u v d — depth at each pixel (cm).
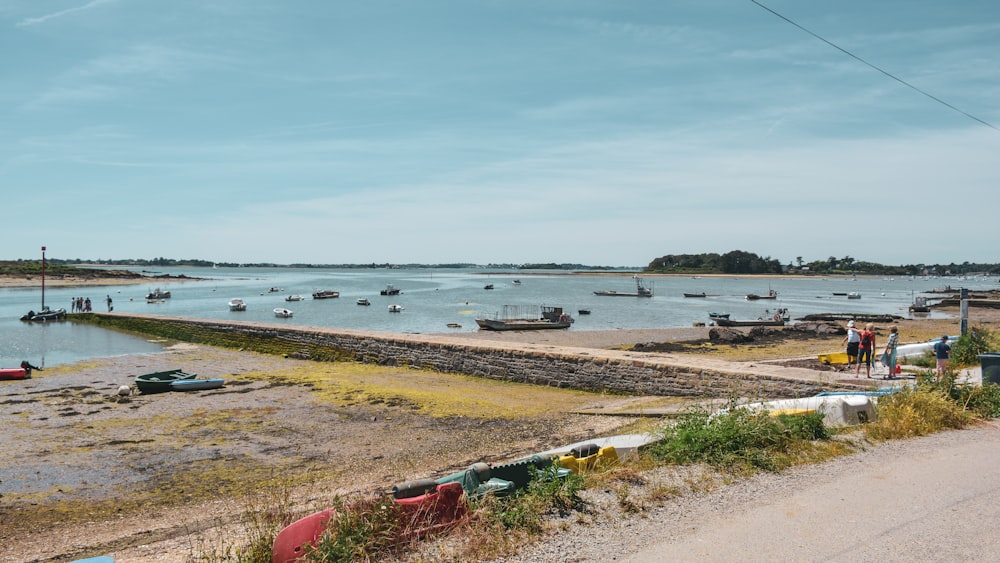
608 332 4631
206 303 8369
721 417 1005
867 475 830
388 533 612
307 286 14675
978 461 894
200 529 981
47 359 3023
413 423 1695
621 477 821
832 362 2284
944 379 1292
